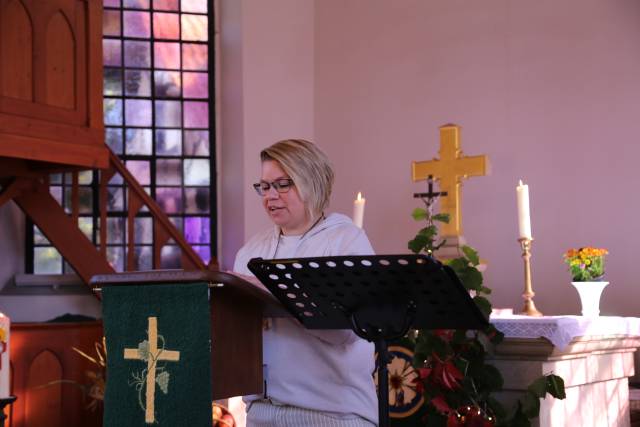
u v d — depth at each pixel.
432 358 4.95
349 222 3.22
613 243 8.42
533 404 4.74
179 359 2.66
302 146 3.13
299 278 2.70
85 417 7.46
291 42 10.25
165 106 10.27
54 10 7.12
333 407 3.04
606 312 8.36
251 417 3.24
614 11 8.66
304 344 3.08
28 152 6.79
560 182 8.75
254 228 9.96
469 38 9.39
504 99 9.13
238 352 2.90
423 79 9.61
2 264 8.66
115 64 10.16
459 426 4.77
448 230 7.23
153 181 10.14
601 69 8.67
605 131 8.59
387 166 9.72
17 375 7.11
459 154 7.28
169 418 2.67
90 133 7.33
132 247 8.16
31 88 6.91
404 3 9.80
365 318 2.81
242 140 9.98
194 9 10.45
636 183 8.39
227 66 10.27
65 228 7.93
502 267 8.93
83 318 8.27
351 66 10.04
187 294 2.65
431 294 2.65
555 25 8.95
